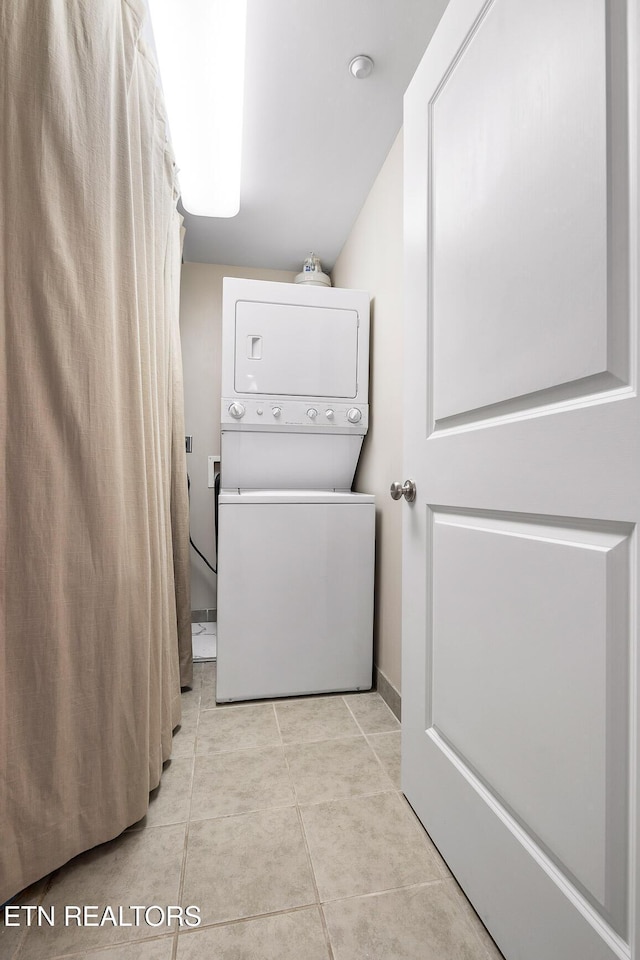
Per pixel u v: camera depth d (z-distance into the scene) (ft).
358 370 7.34
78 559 3.38
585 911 2.21
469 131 3.27
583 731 2.22
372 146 6.35
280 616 6.39
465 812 3.28
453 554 3.50
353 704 6.29
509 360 2.83
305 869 3.51
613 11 2.08
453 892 3.33
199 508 9.71
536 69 2.57
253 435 7.23
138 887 3.34
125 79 3.76
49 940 2.95
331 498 6.56
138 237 4.24
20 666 3.08
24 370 3.01
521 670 2.70
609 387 2.15
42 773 3.19
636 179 2.00
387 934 3.01
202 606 9.74
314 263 9.10
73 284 3.23
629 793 2.00
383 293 6.80
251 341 7.04
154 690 4.35
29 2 2.96
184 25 4.17
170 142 5.53
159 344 5.12
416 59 4.97
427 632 3.92
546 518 2.56
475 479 3.21
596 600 2.16
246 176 6.96
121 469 3.68
